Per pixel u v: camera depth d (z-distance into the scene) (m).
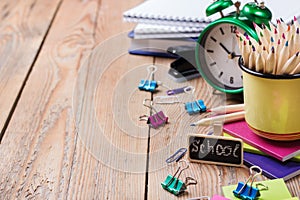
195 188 0.67
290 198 0.63
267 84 0.68
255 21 0.72
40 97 0.85
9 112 0.82
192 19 0.85
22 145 0.75
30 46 1.01
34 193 0.68
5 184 0.69
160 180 0.69
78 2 1.18
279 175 0.68
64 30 1.06
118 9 1.14
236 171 0.69
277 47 0.67
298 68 0.68
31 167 0.72
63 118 0.80
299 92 0.68
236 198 0.65
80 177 0.70
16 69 0.93
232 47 0.78
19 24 1.09
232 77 0.79
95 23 1.08
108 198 0.67
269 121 0.70
